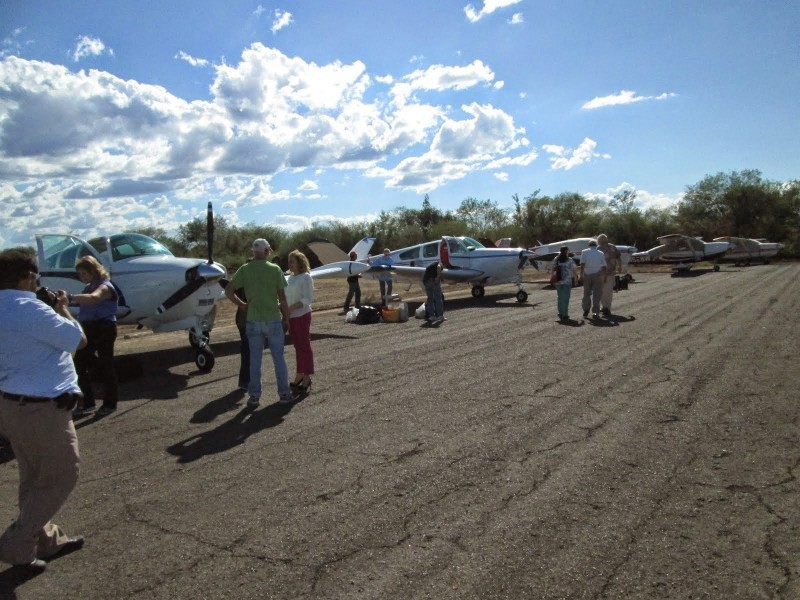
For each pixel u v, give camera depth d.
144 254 8.60
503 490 3.44
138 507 3.41
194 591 2.51
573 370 6.69
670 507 3.15
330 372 7.16
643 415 4.85
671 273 28.97
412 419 4.98
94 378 7.16
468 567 2.61
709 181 48.66
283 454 4.23
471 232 49.31
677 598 2.33
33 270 2.81
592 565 2.59
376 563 2.67
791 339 8.24
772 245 35.03
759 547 2.71
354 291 14.95
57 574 2.71
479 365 7.18
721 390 5.57
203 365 7.89
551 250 26.61
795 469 3.62
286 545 2.88
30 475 2.80
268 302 5.61
